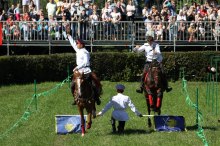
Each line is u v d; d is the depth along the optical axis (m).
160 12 40.03
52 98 30.33
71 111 27.56
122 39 37.06
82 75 22.42
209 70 28.70
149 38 24.84
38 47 37.84
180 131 23.56
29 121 25.69
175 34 36.97
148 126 24.34
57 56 35.19
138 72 35.25
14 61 34.41
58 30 36.72
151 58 24.80
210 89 32.88
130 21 37.06
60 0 38.91
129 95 31.30
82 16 36.84
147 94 24.02
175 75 35.44
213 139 22.42
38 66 34.94
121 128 23.45
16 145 21.86
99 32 37.00
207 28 37.19
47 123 25.25
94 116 23.28
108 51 37.25
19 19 37.97
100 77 35.38
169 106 28.78
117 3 38.34
